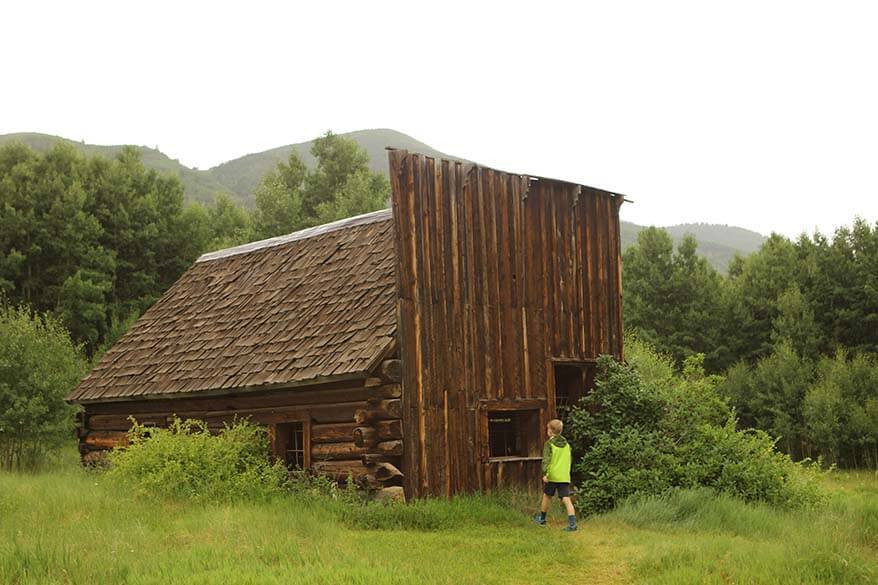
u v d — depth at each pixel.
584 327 19.20
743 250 151.88
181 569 9.77
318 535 12.16
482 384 16.78
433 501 14.83
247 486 15.28
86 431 22.42
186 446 16.33
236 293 21.88
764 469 16.75
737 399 38.16
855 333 39.53
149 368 20.88
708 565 10.91
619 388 18.27
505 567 11.28
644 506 15.14
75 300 40.56
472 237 17.11
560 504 16.72
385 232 19.48
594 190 19.81
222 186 127.06
